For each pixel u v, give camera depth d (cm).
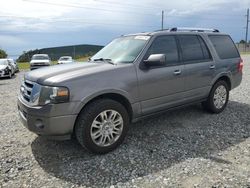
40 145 422
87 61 482
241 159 367
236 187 297
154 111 452
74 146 417
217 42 579
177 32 500
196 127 498
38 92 357
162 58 408
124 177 326
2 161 369
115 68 400
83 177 328
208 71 536
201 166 347
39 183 315
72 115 354
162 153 389
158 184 308
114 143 396
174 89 474
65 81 351
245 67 1794
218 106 579
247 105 655
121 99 415
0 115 605
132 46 458
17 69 2303
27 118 366
